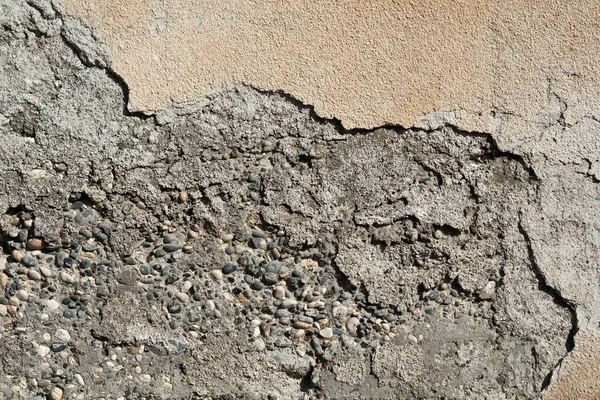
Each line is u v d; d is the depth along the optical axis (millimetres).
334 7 1053
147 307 1055
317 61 1058
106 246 1049
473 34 1073
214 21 1041
